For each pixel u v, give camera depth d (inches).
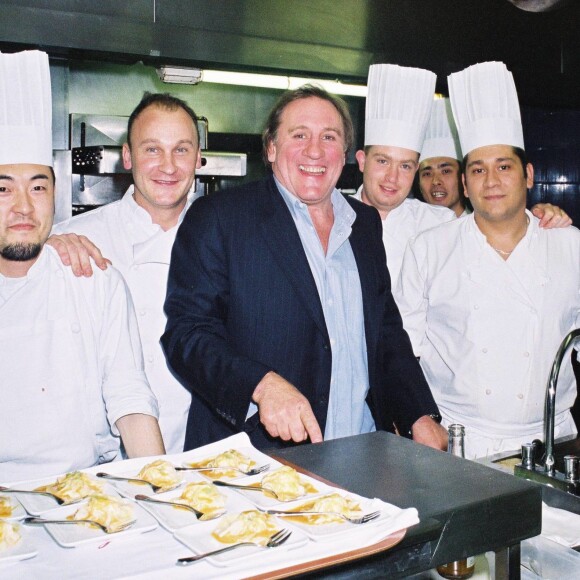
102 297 68.6
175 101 85.5
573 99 153.3
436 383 89.3
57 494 41.9
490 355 83.6
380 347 73.6
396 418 71.9
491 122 81.5
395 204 100.8
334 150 71.1
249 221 71.0
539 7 140.0
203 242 70.6
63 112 119.6
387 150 97.5
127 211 88.7
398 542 34.2
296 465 44.9
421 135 99.2
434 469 43.1
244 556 32.8
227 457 46.0
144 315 85.3
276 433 54.7
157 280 86.1
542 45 143.7
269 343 69.5
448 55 134.8
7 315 64.7
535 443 69.4
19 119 63.0
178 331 68.0
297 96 71.7
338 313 72.7
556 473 64.2
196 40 112.3
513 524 39.1
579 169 173.8
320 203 73.7
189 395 86.2
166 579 31.5
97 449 67.9
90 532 36.4
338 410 72.0
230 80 124.1
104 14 105.7
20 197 63.3
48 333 65.2
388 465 44.2
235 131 140.9
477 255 84.7
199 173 113.8
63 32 103.9
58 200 117.0
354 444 48.4
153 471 44.0
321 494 40.0
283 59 119.8
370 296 73.9
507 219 82.5
